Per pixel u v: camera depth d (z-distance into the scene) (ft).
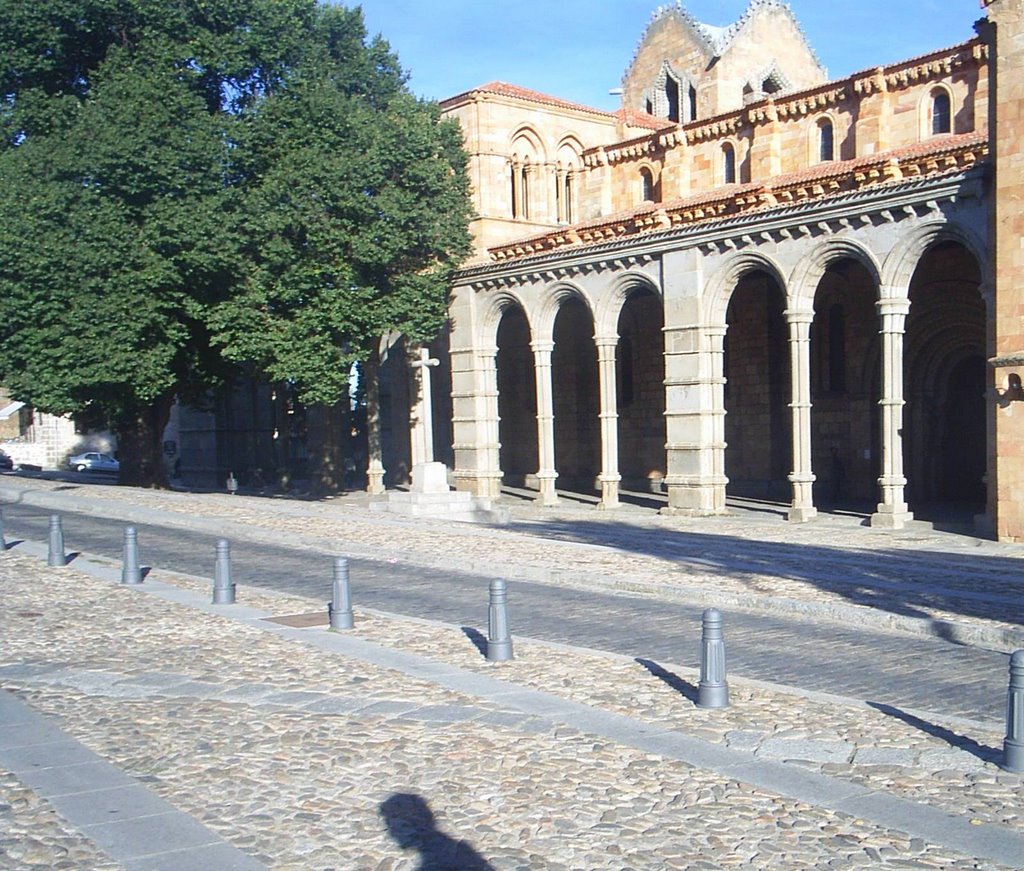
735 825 26.02
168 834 25.70
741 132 144.97
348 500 151.64
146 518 105.81
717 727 34.65
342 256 128.16
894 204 101.24
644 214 131.34
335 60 143.02
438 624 53.42
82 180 118.73
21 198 116.47
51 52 127.13
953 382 128.36
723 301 120.98
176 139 118.93
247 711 36.86
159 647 47.67
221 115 127.54
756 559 77.30
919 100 124.36
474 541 87.10
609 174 164.76
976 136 111.14
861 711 36.70
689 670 43.24
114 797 28.27
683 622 54.85
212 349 141.28
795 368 112.16
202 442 215.31
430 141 134.31
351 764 30.91
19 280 119.14
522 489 177.27
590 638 51.08
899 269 102.73
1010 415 90.89
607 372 133.49
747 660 45.85
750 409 146.72
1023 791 28.45
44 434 277.03
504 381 184.24
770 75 179.32
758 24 177.99
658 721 35.45
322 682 40.91
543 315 141.59
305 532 92.07
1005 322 91.30
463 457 152.56
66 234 116.47
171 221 118.01
